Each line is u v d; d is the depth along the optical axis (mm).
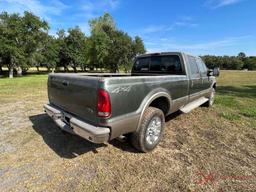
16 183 2584
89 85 2711
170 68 4742
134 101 2955
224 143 3898
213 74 6598
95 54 40594
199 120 5375
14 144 3744
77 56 50844
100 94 2555
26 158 3230
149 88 3236
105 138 2615
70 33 51469
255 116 5766
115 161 3164
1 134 4227
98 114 2613
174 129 4660
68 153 3412
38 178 2697
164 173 2850
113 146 3695
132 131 3090
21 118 5445
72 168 2951
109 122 2611
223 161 3205
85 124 2758
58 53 46219
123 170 2912
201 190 2500
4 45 29250
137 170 2914
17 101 8016
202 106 6973
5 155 3316
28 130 4480
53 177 2725
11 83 16984
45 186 2529
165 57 4836
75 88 3000
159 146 3725
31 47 34250
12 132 4352
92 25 40750
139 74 5391
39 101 8047
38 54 35688
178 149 3619
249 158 3316
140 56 5391
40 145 3707
